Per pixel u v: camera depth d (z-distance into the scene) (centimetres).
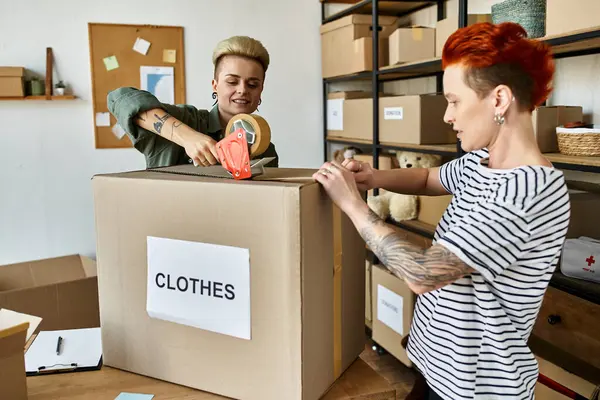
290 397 96
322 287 101
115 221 110
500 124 97
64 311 233
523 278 96
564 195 94
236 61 162
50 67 317
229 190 96
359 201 98
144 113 136
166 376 110
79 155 332
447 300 103
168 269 105
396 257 93
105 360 118
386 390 108
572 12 180
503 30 93
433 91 337
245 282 97
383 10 354
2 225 325
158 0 335
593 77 224
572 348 188
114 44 330
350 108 340
